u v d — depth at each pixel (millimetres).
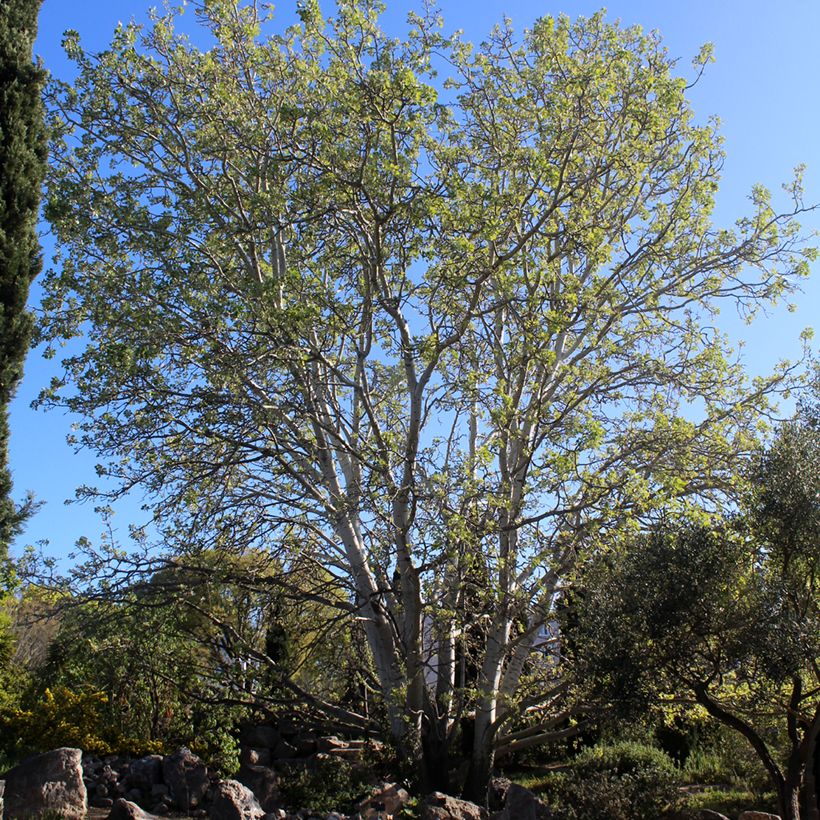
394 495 15086
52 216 16672
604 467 15727
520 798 12797
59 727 20562
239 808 12859
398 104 14812
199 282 16125
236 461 16562
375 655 17344
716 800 16266
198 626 20266
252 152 16469
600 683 11812
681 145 18062
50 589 17000
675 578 11125
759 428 15984
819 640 10539
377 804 14719
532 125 17234
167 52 17781
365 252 16328
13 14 13469
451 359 16391
